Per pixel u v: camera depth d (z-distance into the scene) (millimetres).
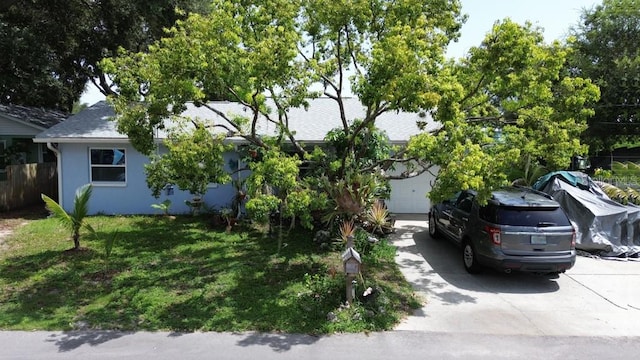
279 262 9695
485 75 9070
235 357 5613
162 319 6746
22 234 12016
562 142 9148
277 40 8203
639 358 5672
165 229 12797
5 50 19703
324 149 13898
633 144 32438
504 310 7316
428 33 8938
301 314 6902
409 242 12023
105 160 15102
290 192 8594
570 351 5859
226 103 18078
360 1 9305
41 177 17531
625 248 10875
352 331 6391
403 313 7137
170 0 19859
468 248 9398
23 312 6980
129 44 24234
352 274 7027
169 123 15688
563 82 9672
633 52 25625
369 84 8195
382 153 12648
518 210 8430
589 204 11320
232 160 15102
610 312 7262
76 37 24062
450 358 5637
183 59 8242
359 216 11820
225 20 8438
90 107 17781
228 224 12914
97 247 10750
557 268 8297
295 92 9203
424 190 16312
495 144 9344
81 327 6465
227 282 8375
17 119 18469
